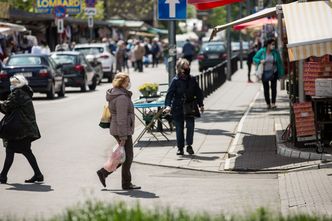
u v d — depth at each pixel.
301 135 29.59
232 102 55.03
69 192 24.02
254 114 45.47
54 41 102.50
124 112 24.25
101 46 88.12
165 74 96.88
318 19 26.41
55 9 86.94
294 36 25.78
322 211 19.81
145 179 26.34
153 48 120.75
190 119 31.19
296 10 26.86
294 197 22.17
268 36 61.12
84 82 69.75
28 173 27.70
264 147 31.73
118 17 180.00
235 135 36.50
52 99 62.03
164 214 14.81
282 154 29.47
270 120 41.62
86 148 34.22
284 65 48.47
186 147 31.73
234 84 76.38
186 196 23.17
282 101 54.56
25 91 25.88
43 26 98.25
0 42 75.88
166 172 27.80
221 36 168.50
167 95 31.16
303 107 29.53
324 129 29.88
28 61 61.06
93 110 51.78
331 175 25.05
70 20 103.81
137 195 23.44
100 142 36.19
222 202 22.11
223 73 78.31
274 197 22.67
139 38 170.50
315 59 30.94
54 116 47.97
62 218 15.34
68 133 39.41
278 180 25.52
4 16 81.81
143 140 35.50
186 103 30.98
